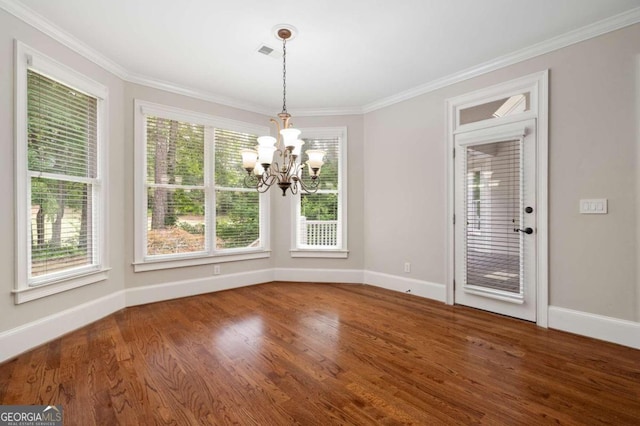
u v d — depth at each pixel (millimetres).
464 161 3258
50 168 2484
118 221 3148
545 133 2686
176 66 3088
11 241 2178
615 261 2377
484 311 3133
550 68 2666
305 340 2453
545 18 2324
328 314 3057
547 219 2688
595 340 2436
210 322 2834
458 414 1576
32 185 2369
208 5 2164
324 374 1950
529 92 2809
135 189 3285
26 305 2277
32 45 2285
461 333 2592
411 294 3750
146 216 3404
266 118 4352
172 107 3516
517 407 1630
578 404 1653
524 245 2830
